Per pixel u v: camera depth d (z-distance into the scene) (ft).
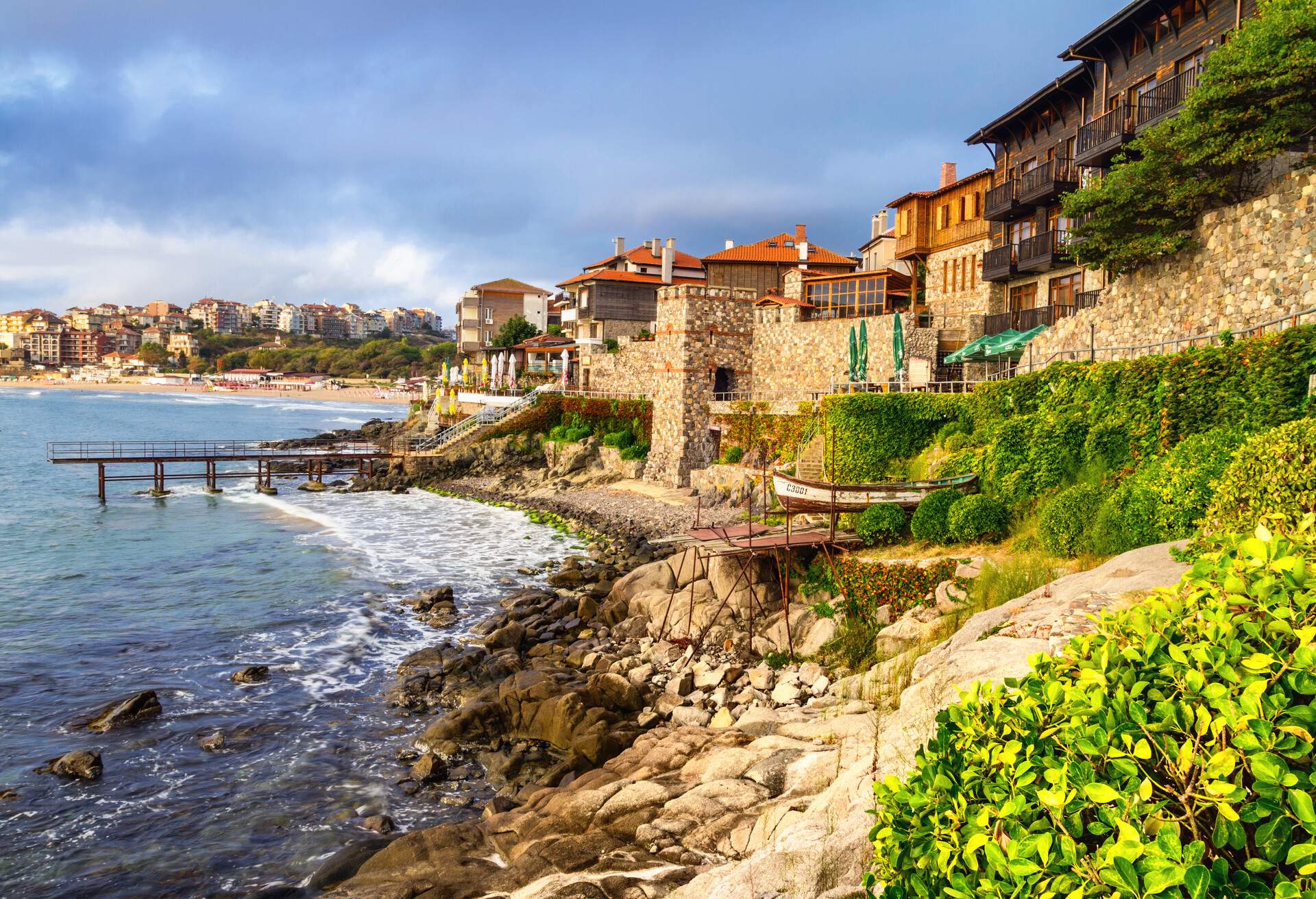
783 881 30.42
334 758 65.82
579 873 38.93
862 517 91.76
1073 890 13.89
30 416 476.95
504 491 205.87
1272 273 75.46
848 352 167.53
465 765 64.90
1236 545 19.52
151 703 73.20
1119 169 91.45
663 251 283.59
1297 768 14.28
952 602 71.97
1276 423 65.72
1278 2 77.20
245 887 48.57
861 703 53.36
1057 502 73.31
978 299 165.27
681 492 175.42
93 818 56.39
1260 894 12.86
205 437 358.84
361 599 110.32
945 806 18.01
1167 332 89.71
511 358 273.75
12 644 90.33
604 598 109.50
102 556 134.31
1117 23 118.01
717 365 184.24
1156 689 16.20
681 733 56.59
